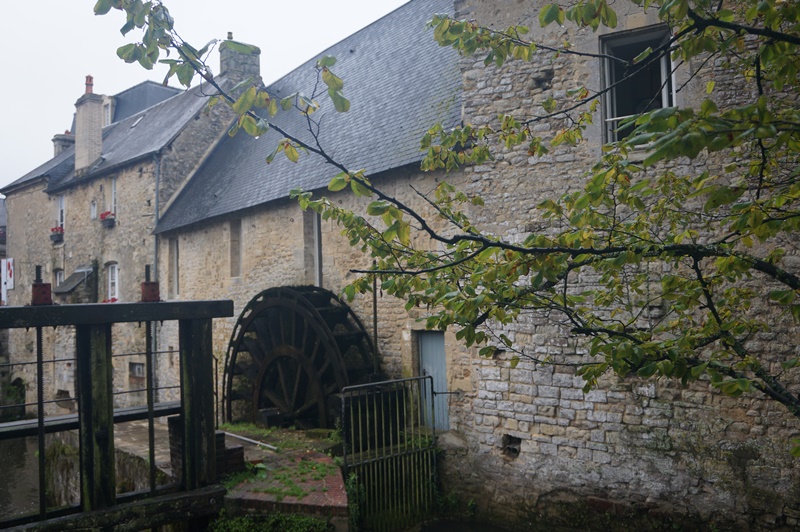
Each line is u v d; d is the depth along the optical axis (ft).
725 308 11.65
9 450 51.29
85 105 59.21
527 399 22.53
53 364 59.82
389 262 12.05
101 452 16.49
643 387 20.12
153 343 48.88
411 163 26.86
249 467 20.58
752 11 8.94
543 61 22.31
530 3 22.63
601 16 9.27
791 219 8.43
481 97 23.72
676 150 6.27
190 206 44.98
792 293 9.08
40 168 72.38
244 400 39.40
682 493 19.30
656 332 12.50
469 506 24.02
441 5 37.99
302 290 32.27
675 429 19.53
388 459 23.45
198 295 44.06
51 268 64.03
